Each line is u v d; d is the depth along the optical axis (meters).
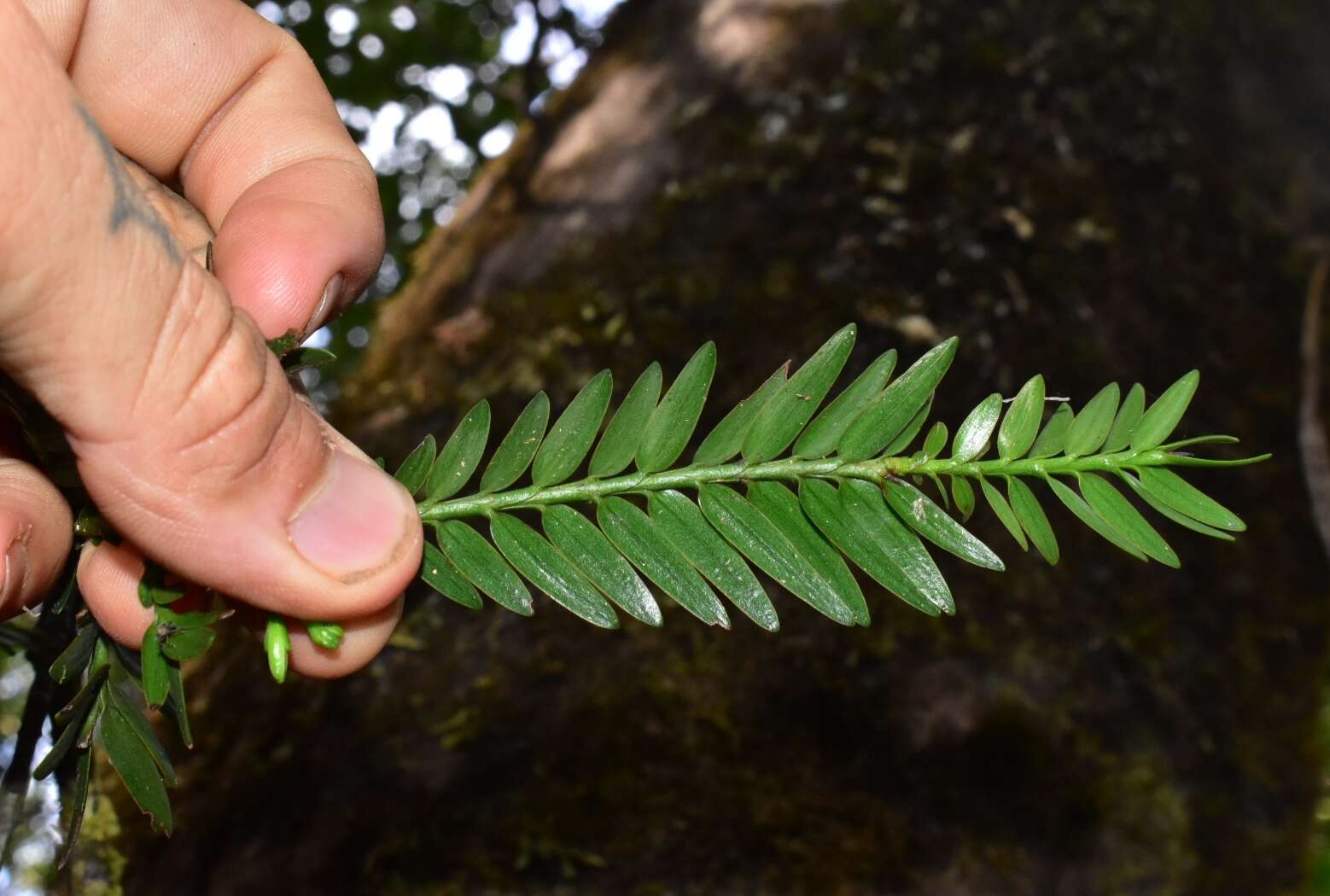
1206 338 0.50
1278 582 0.49
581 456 0.24
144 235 0.22
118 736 0.23
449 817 0.37
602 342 0.46
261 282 0.28
